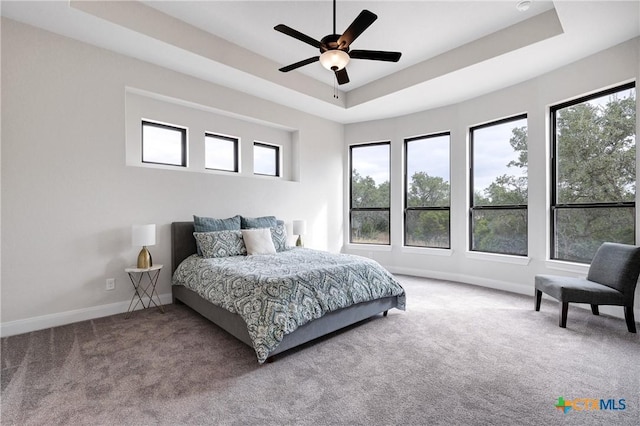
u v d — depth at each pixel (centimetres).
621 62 301
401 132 533
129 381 193
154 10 297
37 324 278
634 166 304
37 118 279
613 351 232
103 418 159
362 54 250
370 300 291
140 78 340
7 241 265
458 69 358
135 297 338
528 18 304
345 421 157
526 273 395
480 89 418
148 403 171
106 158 318
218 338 260
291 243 499
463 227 467
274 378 198
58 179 290
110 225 321
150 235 311
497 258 426
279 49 373
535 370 206
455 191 476
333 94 478
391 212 547
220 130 430
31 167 276
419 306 348
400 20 307
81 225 303
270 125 482
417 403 171
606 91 322
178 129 401
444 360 221
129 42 304
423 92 428
